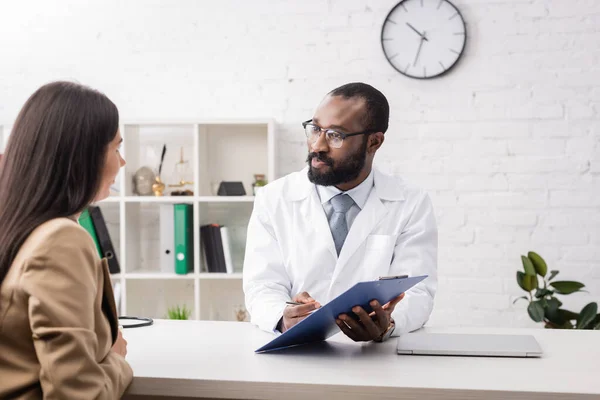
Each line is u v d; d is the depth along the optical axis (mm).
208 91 3523
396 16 3395
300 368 1264
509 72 3350
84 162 1117
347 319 1369
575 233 3322
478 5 3367
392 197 1964
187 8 3533
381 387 1140
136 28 3557
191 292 3562
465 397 1121
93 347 1030
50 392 980
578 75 3318
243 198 3262
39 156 1095
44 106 1115
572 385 1145
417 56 3375
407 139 3400
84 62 3578
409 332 1637
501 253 3359
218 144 3520
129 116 3566
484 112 3365
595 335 1585
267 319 1608
